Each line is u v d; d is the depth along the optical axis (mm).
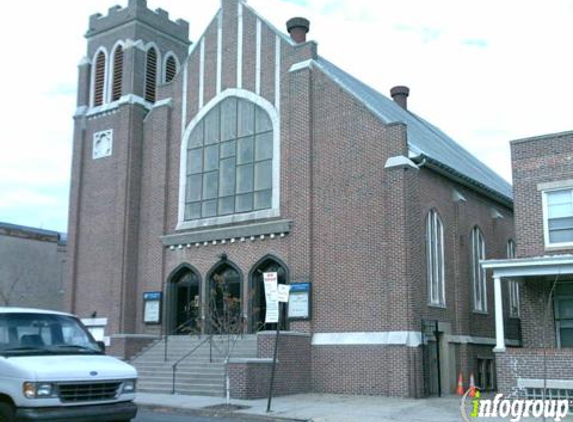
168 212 30391
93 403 11289
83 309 31969
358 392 23234
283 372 23031
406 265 23000
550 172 21391
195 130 30281
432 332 24297
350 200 24812
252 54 28953
